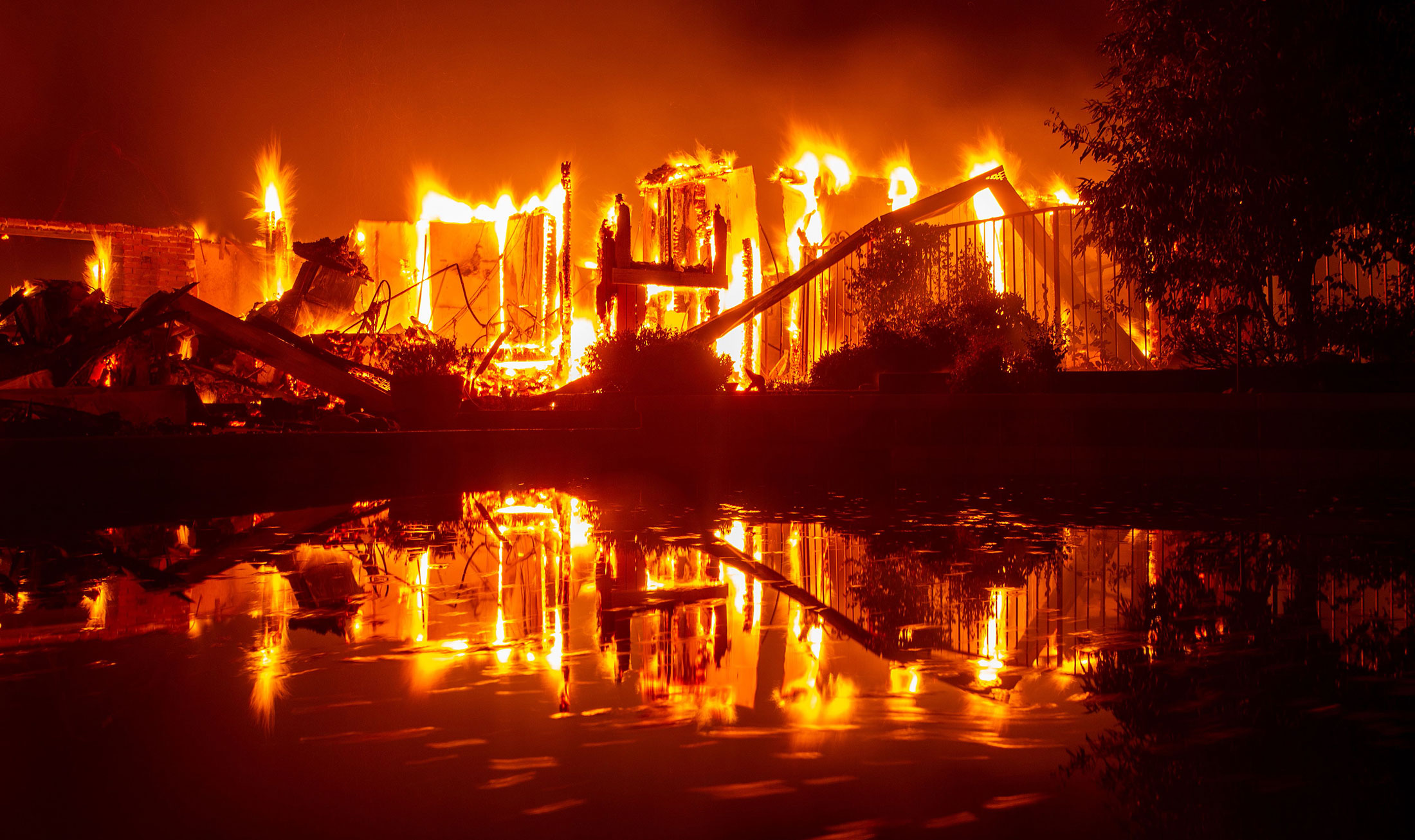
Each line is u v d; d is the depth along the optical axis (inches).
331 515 227.6
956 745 63.3
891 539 176.7
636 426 481.1
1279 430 341.1
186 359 509.7
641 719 69.7
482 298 818.2
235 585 133.0
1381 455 323.6
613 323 640.4
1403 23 323.9
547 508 241.8
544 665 87.4
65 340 393.7
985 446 380.2
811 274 625.9
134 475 246.8
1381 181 327.9
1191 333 416.2
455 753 62.1
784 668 85.3
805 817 51.1
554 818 51.1
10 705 72.9
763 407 424.5
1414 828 48.9
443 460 349.1
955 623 106.1
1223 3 356.2
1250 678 79.9
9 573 141.9
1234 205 360.2
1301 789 54.8
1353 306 389.4
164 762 59.9
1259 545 161.0
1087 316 607.5
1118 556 152.1
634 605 117.2
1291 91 337.1
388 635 99.8
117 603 117.8
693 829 48.9
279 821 50.5
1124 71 405.7
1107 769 58.5
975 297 531.5
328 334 575.2
